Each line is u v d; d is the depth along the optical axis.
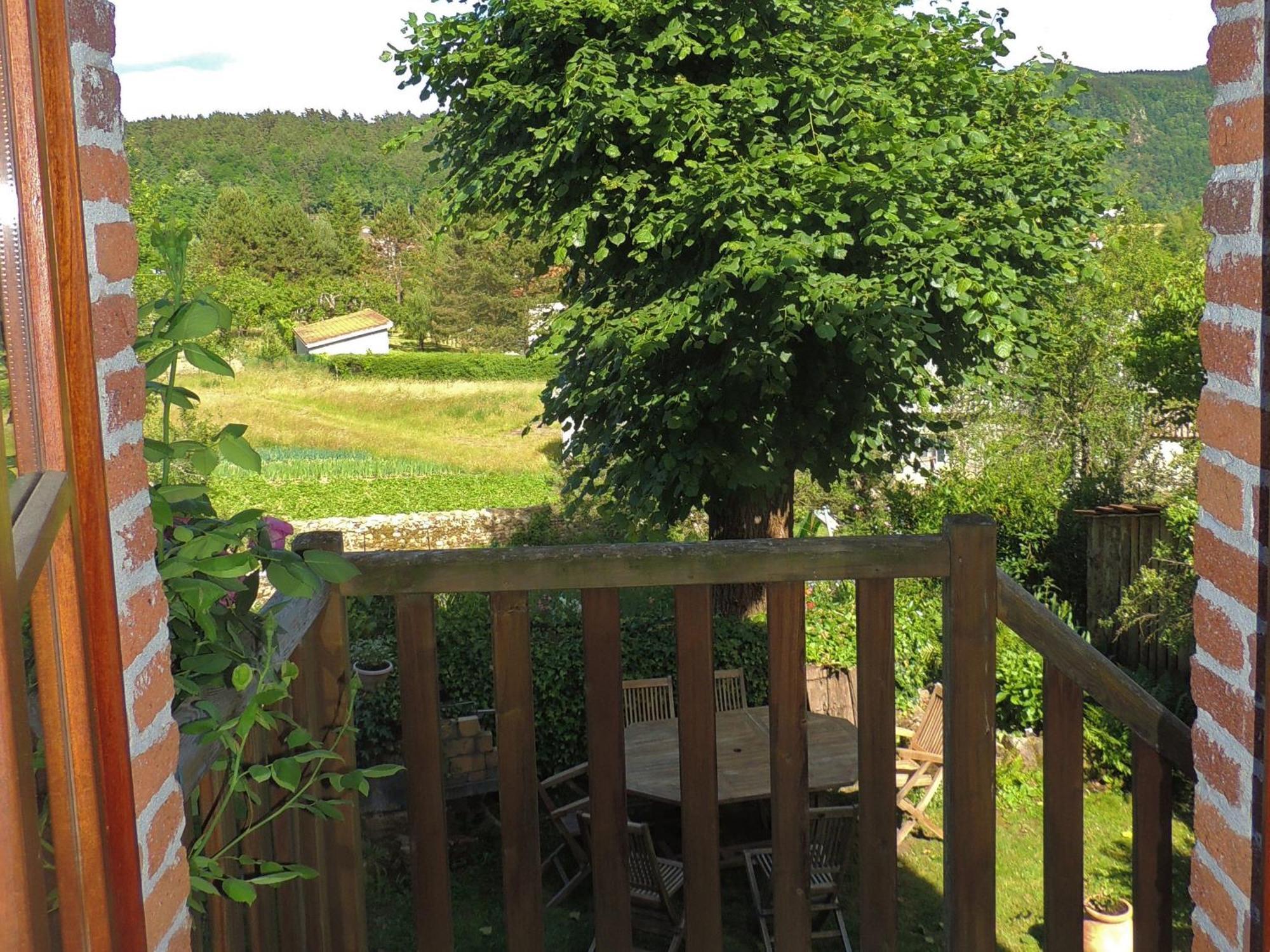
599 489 11.41
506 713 2.34
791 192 9.62
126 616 1.38
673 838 8.12
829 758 7.19
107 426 1.36
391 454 32.09
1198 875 1.76
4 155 0.99
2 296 0.95
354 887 2.36
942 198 11.42
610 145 9.97
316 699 2.31
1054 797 2.44
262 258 75.81
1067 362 16.88
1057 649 2.39
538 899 2.37
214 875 1.70
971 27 11.93
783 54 10.41
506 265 64.44
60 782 1.02
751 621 10.29
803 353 10.54
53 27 1.13
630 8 10.37
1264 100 1.45
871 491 16.25
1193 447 16.11
